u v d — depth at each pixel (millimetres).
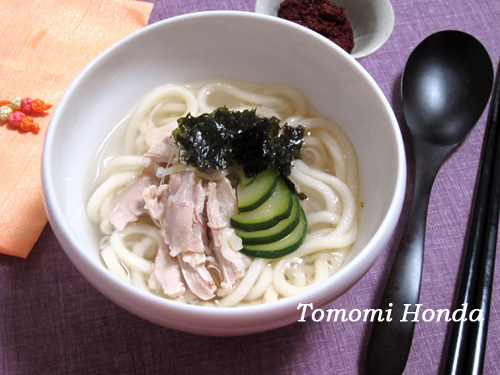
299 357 255
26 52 323
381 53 345
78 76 241
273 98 286
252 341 256
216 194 251
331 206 263
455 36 329
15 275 268
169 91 280
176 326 201
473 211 294
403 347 246
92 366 250
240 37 267
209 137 247
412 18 360
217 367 251
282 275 247
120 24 336
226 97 290
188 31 263
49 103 312
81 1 338
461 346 251
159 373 249
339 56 250
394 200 215
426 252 286
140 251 254
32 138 300
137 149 277
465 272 273
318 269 249
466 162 311
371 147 252
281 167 252
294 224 247
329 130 276
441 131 312
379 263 278
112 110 268
